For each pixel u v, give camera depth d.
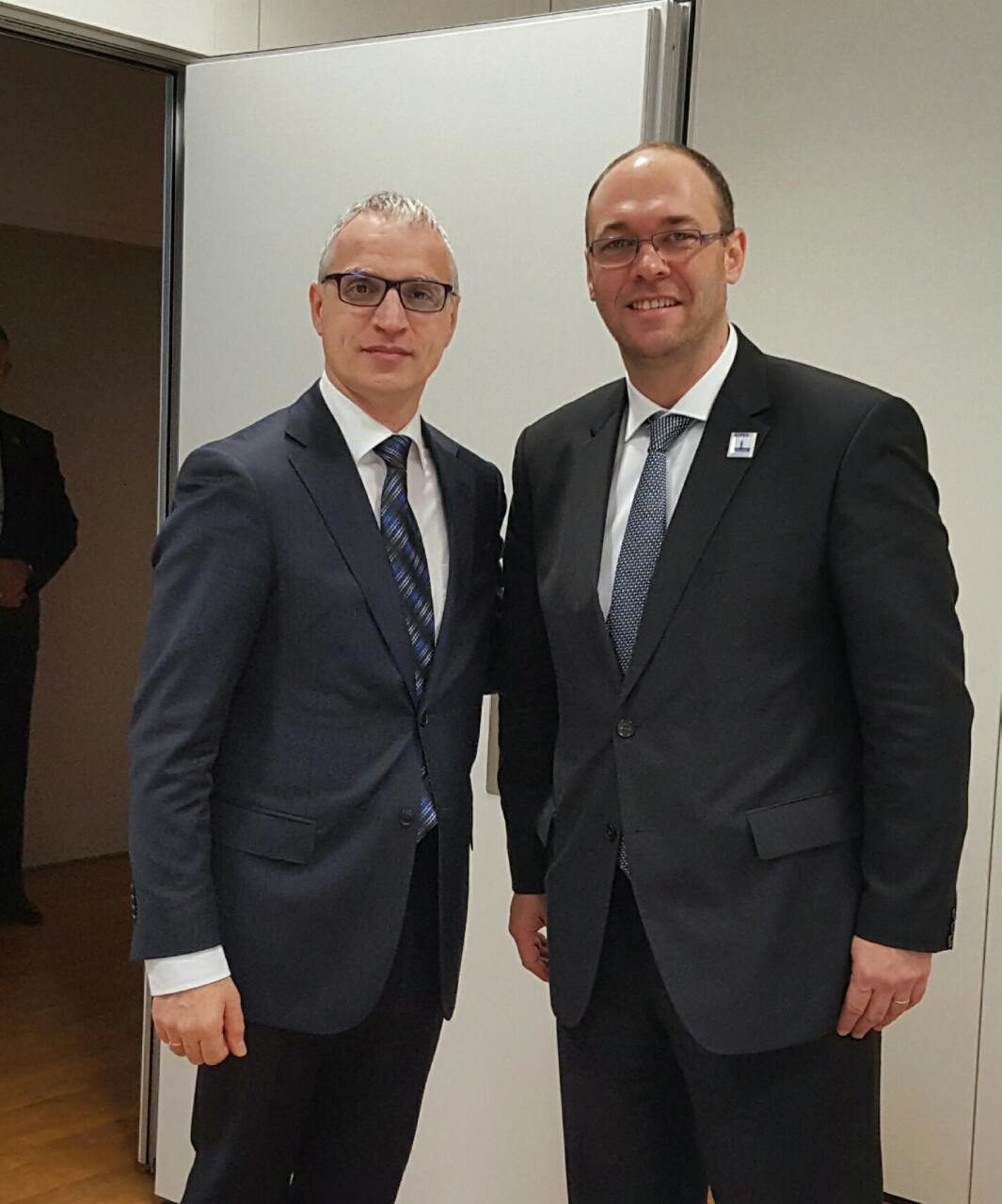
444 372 2.51
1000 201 2.72
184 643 1.70
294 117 2.60
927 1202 2.92
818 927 1.65
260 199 2.64
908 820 1.61
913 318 2.84
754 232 3.03
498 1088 2.55
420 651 1.83
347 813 1.76
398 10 3.13
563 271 2.38
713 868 1.66
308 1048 1.84
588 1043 1.83
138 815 1.70
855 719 1.69
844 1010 1.66
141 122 4.91
